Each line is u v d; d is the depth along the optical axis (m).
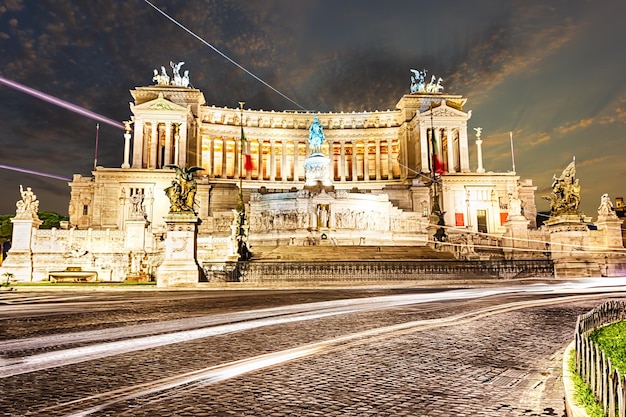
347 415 7.75
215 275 40.00
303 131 112.19
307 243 64.81
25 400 8.41
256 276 40.31
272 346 13.10
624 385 6.09
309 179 81.06
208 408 8.03
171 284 35.47
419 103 107.19
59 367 10.77
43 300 26.84
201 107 106.88
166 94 102.38
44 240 51.50
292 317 18.50
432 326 16.31
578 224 41.94
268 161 116.94
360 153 119.62
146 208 84.38
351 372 10.45
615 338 14.10
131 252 50.34
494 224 88.38
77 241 51.94
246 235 49.50
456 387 9.39
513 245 57.59
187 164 97.62
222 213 71.94
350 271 40.66
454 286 34.78
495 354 12.27
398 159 112.12
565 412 7.94
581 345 8.99
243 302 24.20
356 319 17.92
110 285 38.84
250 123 111.94
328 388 9.25
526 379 10.01
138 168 92.06
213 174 109.81
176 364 11.09
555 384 9.64
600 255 40.88
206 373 10.29
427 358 11.78
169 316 18.94
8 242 91.81
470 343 13.57
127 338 14.24
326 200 69.25
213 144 110.56
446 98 107.12
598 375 7.38
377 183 103.06
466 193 89.19
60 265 50.94
